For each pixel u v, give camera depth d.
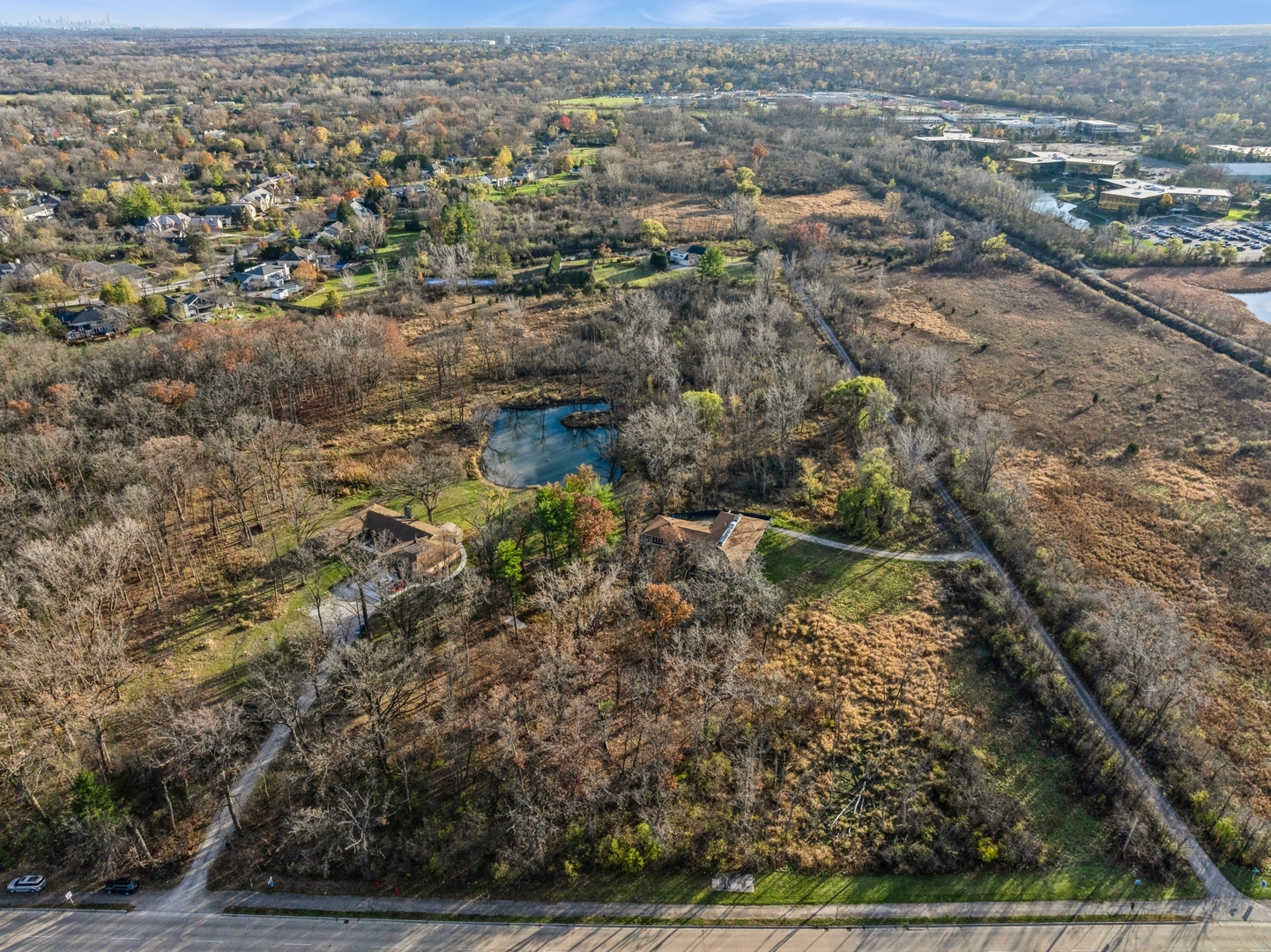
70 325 162.38
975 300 193.12
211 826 70.06
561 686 77.62
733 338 146.62
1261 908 64.19
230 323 158.25
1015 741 79.12
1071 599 94.50
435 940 61.31
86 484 108.19
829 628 93.44
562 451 133.75
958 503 116.50
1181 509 115.19
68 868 66.19
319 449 127.94
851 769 76.25
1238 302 183.62
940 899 64.75
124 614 92.38
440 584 94.44
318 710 79.62
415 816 70.50
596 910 63.78
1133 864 67.62
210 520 109.25
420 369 157.38
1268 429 133.38
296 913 63.12
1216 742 78.94
